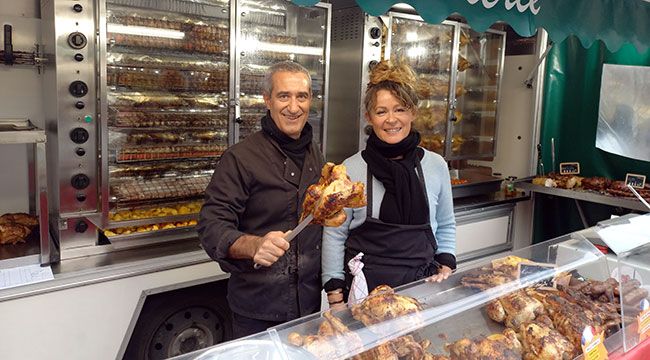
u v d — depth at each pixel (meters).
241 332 2.17
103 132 2.78
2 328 2.42
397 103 2.01
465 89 4.93
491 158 5.38
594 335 1.57
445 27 4.45
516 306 1.62
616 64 4.58
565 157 5.05
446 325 1.53
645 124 4.45
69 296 2.59
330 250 2.17
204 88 3.22
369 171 2.12
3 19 3.03
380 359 1.29
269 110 2.13
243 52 3.31
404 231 2.09
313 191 1.62
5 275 2.55
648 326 1.79
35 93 3.20
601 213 4.77
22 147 3.23
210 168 3.39
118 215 3.01
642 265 1.89
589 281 1.93
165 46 3.03
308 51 3.64
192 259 2.96
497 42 4.93
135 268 2.78
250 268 2.08
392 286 2.09
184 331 3.13
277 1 3.42
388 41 4.01
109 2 2.86
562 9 3.28
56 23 2.59
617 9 3.61
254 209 2.09
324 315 1.44
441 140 4.63
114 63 2.89
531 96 4.99
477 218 4.55
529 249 2.06
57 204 2.83
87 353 2.69
